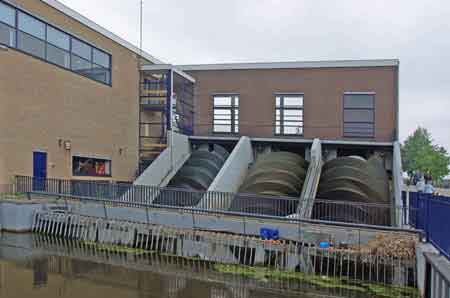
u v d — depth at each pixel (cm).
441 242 847
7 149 1634
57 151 1895
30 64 1748
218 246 1247
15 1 1666
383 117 2666
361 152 2634
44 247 1307
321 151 2527
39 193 1609
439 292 717
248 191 1942
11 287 893
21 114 1702
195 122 2900
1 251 1227
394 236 1127
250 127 2831
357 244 1180
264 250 1204
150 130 2719
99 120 2192
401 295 962
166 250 1335
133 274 1055
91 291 895
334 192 1842
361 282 1058
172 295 897
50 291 880
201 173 2303
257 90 2838
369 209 1716
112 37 2309
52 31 1880
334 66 2739
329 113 2734
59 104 1914
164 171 2414
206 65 2905
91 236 1459
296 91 2781
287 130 2786
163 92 2612
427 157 7575
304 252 1156
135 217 1503
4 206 1525
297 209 1667
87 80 2108
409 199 1659
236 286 988
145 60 2661
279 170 2044
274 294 936
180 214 1427
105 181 2133
